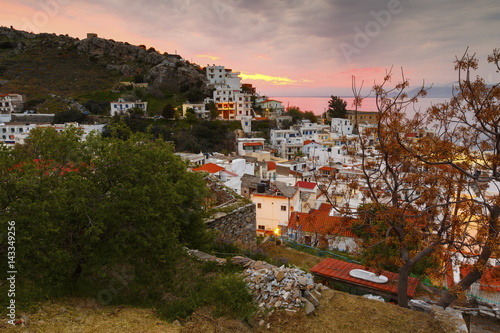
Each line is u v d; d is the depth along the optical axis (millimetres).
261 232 33938
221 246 15633
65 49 149625
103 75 129125
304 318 8188
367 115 125562
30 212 7918
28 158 9227
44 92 110312
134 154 10367
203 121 94438
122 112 95875
